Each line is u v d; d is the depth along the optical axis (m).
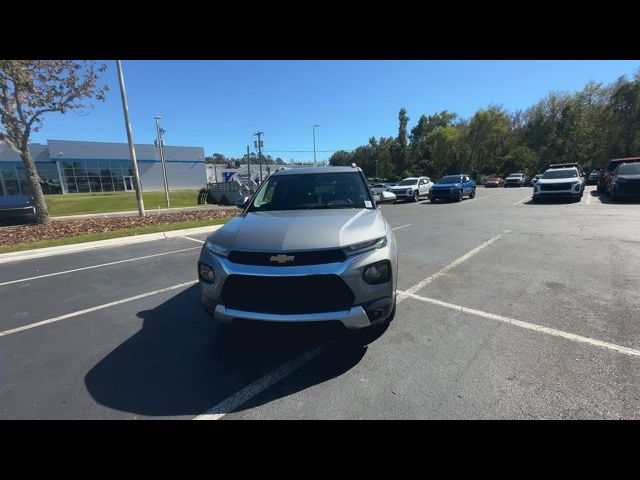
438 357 2.98
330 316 2.62
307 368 2.91
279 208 3.98
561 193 15.37
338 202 4.00
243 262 2.75
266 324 2.66
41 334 3.79
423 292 4.60
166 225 11.74
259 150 40.41
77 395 2.65
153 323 3.99
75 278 6.00
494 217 11.96
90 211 20.48
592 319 3.58
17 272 6.53
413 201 21.94
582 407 2.30
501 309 3.94
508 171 55.00
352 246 2.74
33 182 12.36
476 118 55.97
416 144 67.12
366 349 3.17
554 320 3.60
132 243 9.28
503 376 2.67
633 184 14.10
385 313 2.89
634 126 42.19
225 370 2.94
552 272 5.23
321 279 2.62
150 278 5.86
